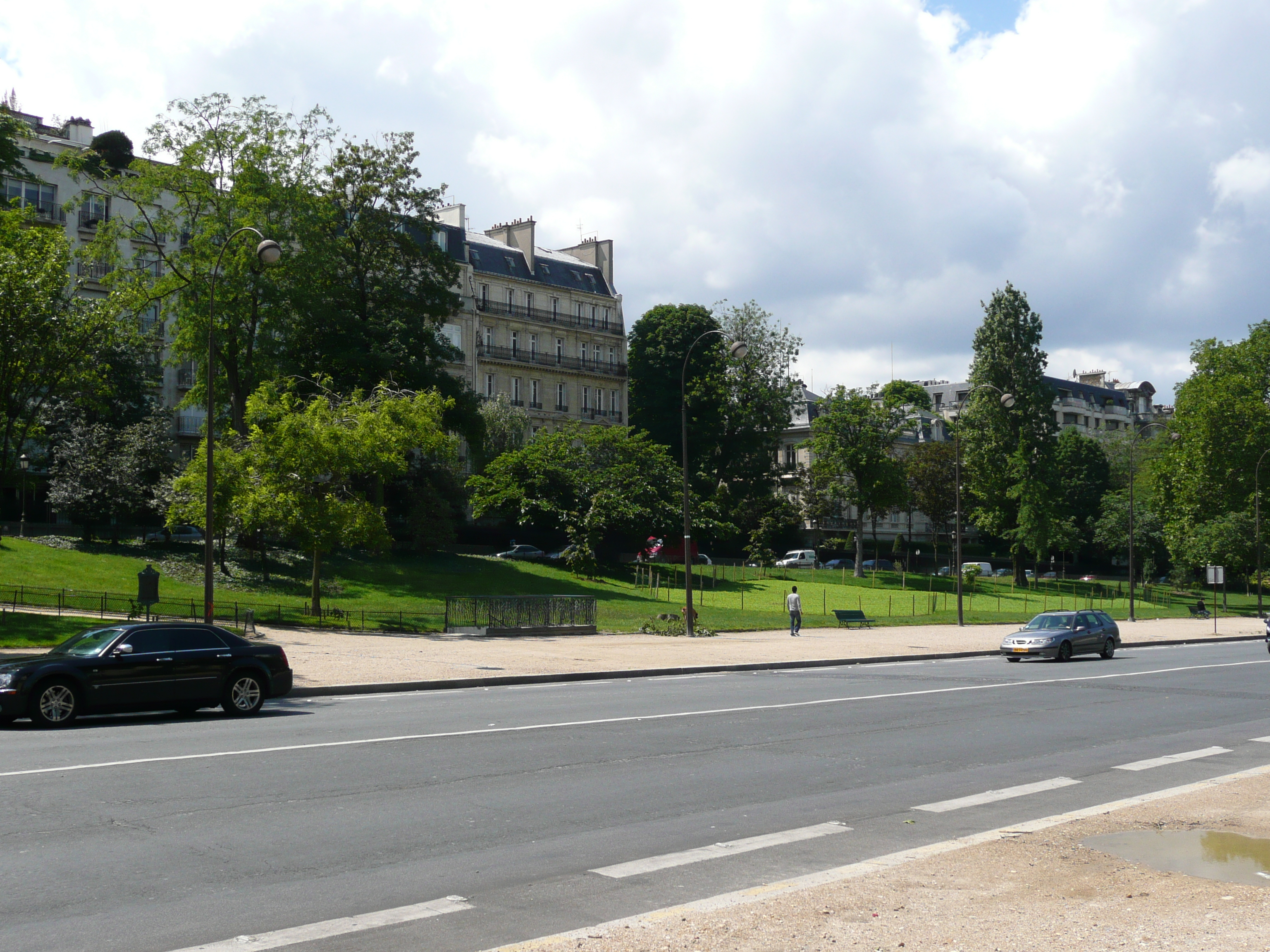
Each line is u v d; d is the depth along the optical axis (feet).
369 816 32.81
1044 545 286.87
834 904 22.90
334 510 130.82
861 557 290.15
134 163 163.32
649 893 24.84
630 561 260.62
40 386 116.98
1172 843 28.71
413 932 21.97
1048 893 23.75
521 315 305.73
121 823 31.55
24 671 52.85
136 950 20.81
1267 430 247.29
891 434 296.51
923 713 61.36
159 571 158.30
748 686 79.20
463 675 80.48
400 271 198.90
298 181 168.25
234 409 168.45
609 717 58.08
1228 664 104.27
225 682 58.44
